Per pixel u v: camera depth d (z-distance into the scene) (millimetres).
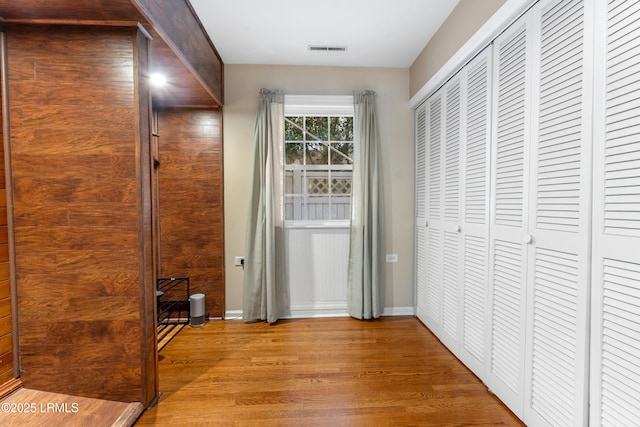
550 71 1437
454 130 2348
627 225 1099
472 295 2107
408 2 2164
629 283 1096
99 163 1655
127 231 1672
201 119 3053
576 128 1301
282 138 3051
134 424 1627
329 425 1639
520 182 1639
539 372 1510
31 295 1663
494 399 1842
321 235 3164
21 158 1644
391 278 3219
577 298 1292
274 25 2430
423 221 2957
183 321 3037
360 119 3057
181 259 3082
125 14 1538
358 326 2924
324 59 3008
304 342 2592
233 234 3117
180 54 1993
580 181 1279
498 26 1735
